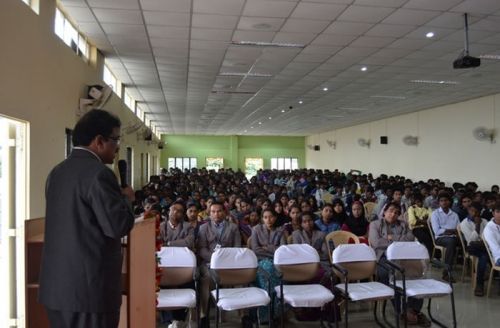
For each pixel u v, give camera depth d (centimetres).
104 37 601
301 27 552
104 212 156
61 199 162
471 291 520
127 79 881
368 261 422
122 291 193
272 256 444
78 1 471
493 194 724
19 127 385
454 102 1143
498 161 1004
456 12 500
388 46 636
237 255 394
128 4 477
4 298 357
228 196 857
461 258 666
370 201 934
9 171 381
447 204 635
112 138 176
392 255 425
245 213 661
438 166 1237
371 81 881
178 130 2127
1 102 329
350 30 564
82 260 157
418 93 1012
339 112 1378
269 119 1600
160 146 2122
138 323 206
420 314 410
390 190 922
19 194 383
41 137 421
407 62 727
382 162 1579
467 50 551
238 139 2522
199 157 2486
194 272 384
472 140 1092
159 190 858
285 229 506
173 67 772
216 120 1653
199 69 785
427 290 382
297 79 867
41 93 421
